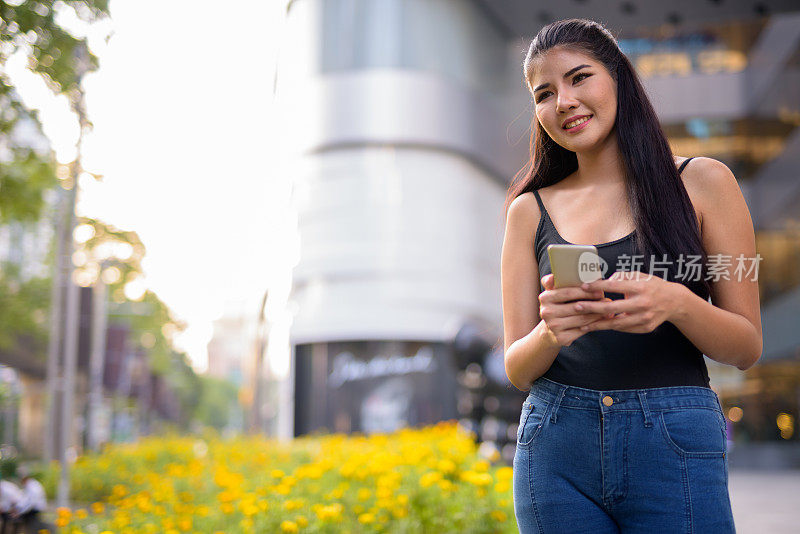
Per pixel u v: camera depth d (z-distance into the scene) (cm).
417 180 2014
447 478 483
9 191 1134
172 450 1293
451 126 2053
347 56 2055
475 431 1084
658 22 1975
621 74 153
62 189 1145
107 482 1051
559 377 146
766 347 2631
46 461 1152
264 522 422
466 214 2073
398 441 859
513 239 162
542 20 2156
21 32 826
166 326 4050
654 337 140
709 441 136
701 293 144
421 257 1983
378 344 1939
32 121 1000
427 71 2055
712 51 2564
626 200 148
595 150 155
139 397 4162
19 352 2675
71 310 1035
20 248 2264
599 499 140
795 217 2383
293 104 2111
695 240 141
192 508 528
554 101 153
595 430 140
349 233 1986
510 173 2258
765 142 2594
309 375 1975
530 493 146
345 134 2016
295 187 2086
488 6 2164
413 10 2064
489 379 1091
